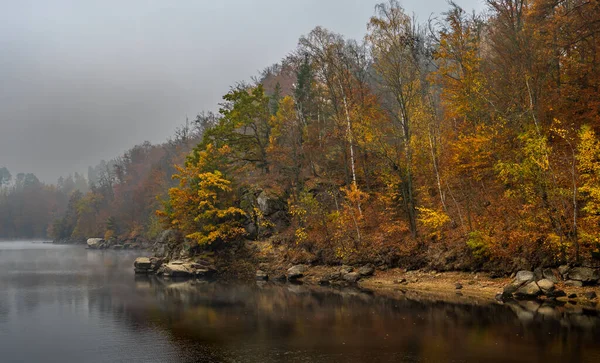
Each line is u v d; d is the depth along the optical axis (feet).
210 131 172.76
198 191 157.58
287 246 146.00
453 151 111.24
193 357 55.88
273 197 158.51
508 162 95.20
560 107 98.99
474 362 49.75
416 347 56.29
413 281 105.70
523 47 100.27
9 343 65.21
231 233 156.56
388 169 129.18
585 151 79.71
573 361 48.44
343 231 127.44
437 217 104.27
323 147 155.12
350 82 143.43
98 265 202.80
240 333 67.15
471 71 114.73
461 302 83.20
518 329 61.98
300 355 54.95
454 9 123.34
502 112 102.99
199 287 122.83
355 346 57.88
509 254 91.71
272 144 167.12
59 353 59.88
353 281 115.85
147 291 116.06
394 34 119.44
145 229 358.64
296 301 94.27
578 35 94.12
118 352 59.52
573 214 84.12
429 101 120.06
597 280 77.92
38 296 109.40
